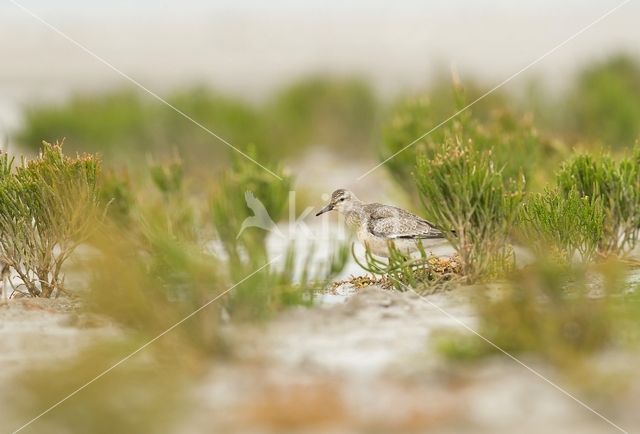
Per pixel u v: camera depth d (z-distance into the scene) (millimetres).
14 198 18266
